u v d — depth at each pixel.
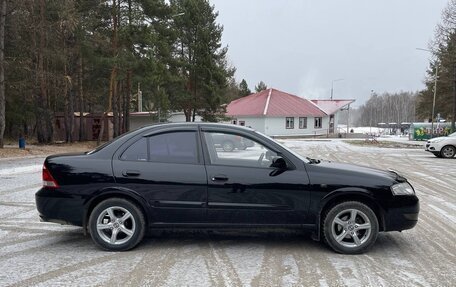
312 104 61.12
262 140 5.32
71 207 5.23
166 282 4.29
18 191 9.71
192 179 5.18
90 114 39.59
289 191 5.15
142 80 27.94
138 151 5.36
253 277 4.44
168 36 30.69
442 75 40.62
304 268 4.72
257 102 57.75
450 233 6.31
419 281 4.35
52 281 4.30
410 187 5.46
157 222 5.24
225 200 5.17
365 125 134.62
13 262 4.89
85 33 26.75
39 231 6.28
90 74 33.09
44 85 28.16
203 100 39.59
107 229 5.30
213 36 40.66
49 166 5.34
